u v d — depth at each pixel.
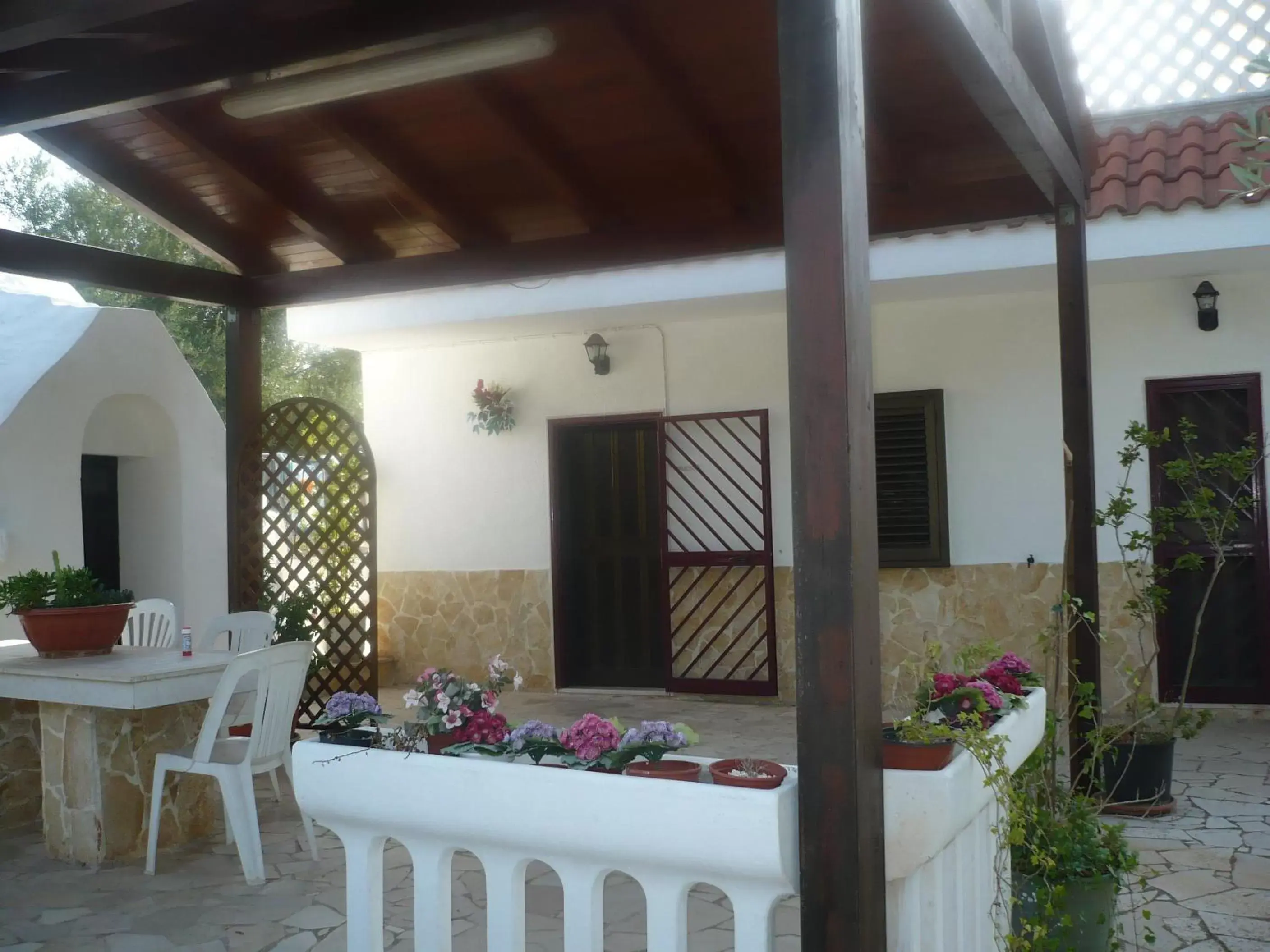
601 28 4.39
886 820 2.25
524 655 8.77
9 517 6.46
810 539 2.08
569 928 2.47
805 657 2.08
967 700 2.68
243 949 3.59
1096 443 7.16
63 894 4.16
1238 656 6.95
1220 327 6.89
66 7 2.64
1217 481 6.98
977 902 2.71
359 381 16.16
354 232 6.18
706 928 3.70
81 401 6.95
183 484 7.66
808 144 2.10
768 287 7.05
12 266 5.22
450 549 9.09
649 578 8.55
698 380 8.23
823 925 2.06
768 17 4.34
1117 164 6.46
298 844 4.74
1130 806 4.88
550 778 2.41
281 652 4.41
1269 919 3.65
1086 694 4.14
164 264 6.00
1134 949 3.41
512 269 5.84
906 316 7.64
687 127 5.07
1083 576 4.73
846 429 2.05
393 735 2.78
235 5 3.71
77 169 5.57
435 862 2.69
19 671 4.59
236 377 6.55
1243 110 6.82
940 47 3.05
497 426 8.80
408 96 4.90
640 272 7.42
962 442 7.49
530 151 5.27
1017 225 5.98
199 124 5.23
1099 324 7.16
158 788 4.42
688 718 7.38
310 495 6.87
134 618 6.09
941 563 7.45
